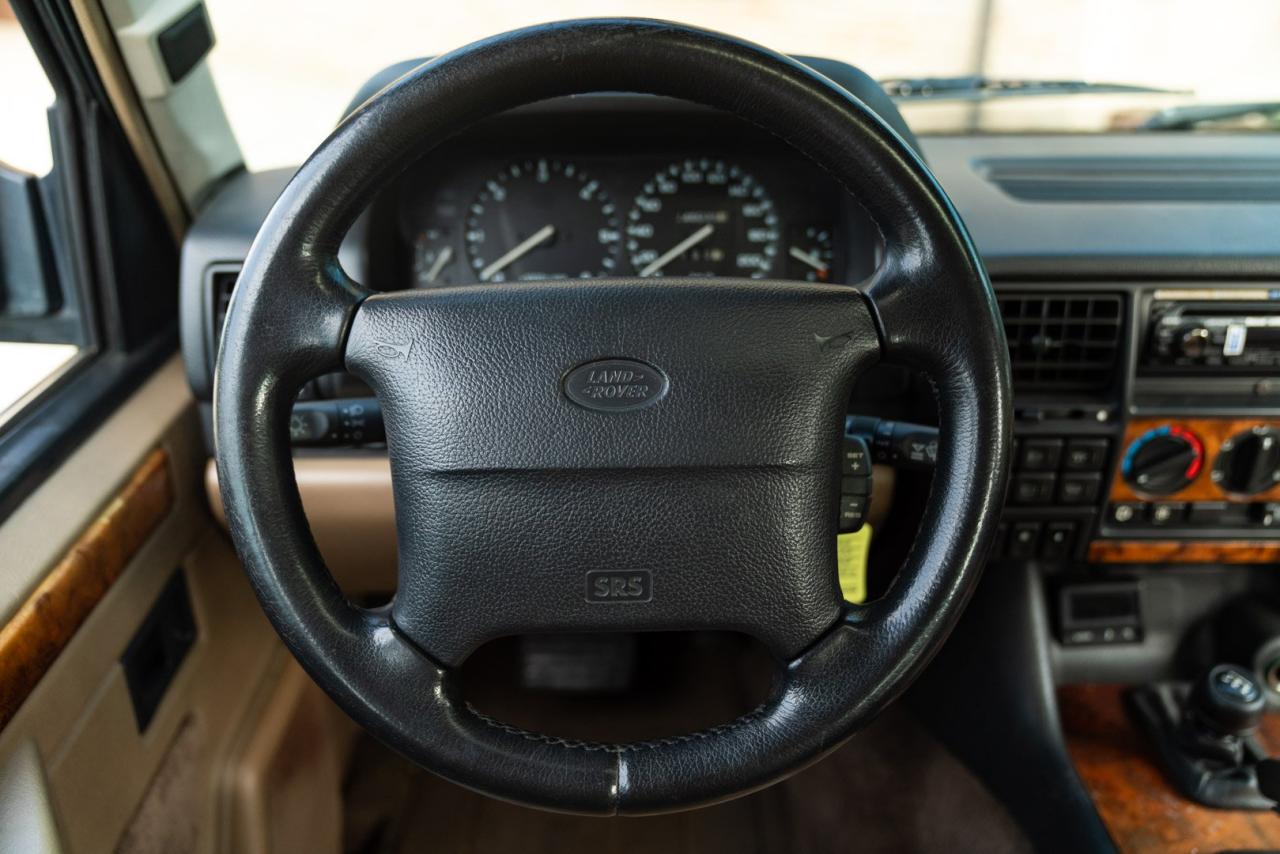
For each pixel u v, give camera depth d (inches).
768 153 49.3
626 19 27.2
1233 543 50.6
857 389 48.9
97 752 38.9
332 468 47.9
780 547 28.8
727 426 28.1
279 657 58.4
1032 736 55.8
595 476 28.3
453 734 28.6
